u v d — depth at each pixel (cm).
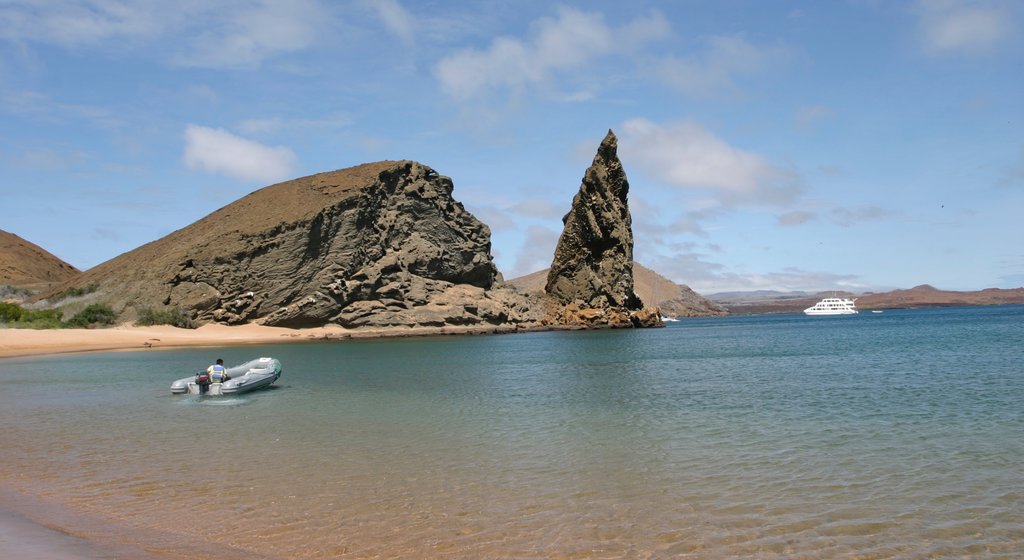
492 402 2836
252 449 1850
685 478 1484
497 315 12150
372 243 11244
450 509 1262
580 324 12769
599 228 13150
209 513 1237
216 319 9631
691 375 3959
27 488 1427
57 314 9162
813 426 2127
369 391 3297
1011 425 2083
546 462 1662
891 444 1823
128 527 1150
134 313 9350
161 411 2636
